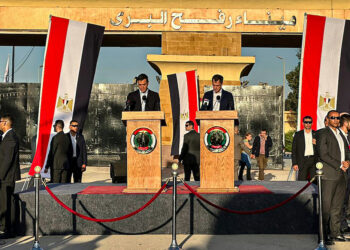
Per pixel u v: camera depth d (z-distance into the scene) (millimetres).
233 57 24500
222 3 24938
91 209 6926
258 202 6863
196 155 11164
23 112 23906
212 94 8031
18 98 23953
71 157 10234
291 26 24828
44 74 11109
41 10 24625
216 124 6887
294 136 9695
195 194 6527
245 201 6852
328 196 6523
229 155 6902
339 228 6672
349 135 7410
